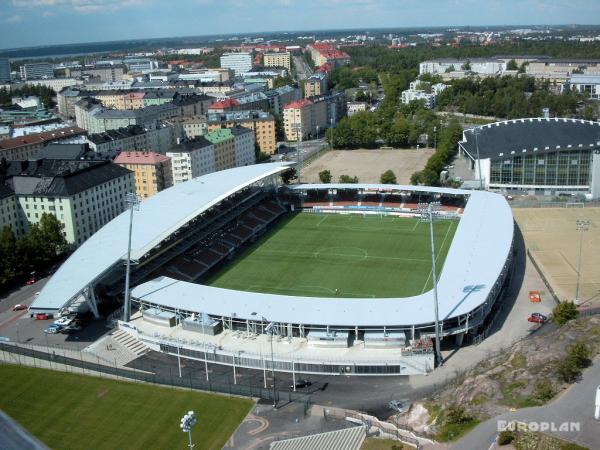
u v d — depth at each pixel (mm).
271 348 183000
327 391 168500
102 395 168625
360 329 185375
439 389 163750
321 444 138625
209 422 154625
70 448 146375
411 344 181125
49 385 174250
